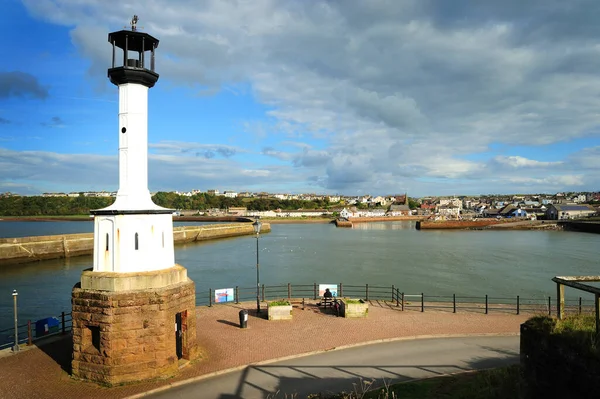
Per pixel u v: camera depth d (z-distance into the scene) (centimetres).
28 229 14062
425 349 1734
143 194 1617
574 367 870
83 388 1382
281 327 2067
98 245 1534
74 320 1459
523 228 13900
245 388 1373
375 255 6800
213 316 2297
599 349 830
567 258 6353
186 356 1588
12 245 6012
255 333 1969
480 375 1312
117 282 1423
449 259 6259
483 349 1731
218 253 7256
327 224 18988
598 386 801
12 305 3375
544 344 978
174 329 1507
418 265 5631
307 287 4103
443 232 12950
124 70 1577
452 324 2109
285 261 6088
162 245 1594
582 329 949
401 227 16250
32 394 1341
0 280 4606
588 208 17550
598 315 934
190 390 1366
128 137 1609
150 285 1465
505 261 6038
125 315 1409
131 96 1617
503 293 3850
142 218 1532
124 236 1502
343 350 1733
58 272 5197
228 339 1877
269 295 3747
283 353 1697
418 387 1291
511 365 1397
